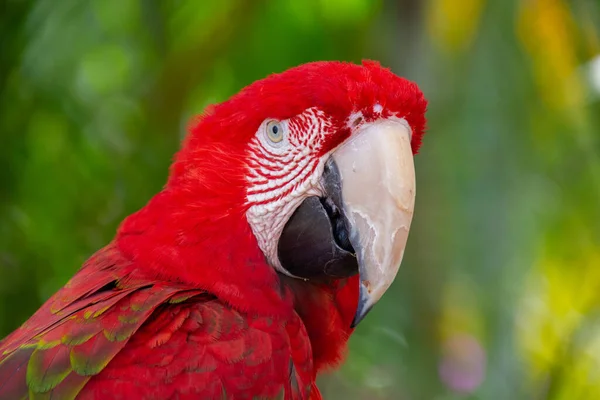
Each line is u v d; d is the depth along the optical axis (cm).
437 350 202
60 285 202
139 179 202
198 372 174
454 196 197
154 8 205
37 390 173
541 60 199
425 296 200
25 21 198
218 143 178
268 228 178
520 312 204
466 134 197
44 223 201
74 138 203
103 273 178
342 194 177
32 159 202
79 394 173
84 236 202
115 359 174
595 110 201
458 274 198
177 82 204
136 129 204
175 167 180
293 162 178
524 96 198
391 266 177
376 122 178
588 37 200
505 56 197
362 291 177
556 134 202
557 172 204
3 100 199
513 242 198
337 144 178
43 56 203
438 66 198
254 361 175
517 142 198
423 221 198
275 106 177
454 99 197
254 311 177
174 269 177
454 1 198
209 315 176
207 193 178
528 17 198
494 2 198
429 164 198
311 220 178
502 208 197
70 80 204
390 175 177
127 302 175
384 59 204
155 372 174
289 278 180
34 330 176
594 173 203
